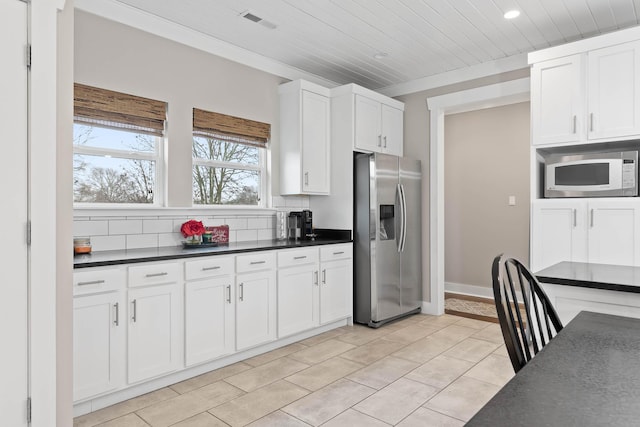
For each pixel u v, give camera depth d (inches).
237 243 139.3
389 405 93.7
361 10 116.7
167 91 125.0
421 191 178.9
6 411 59.9
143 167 123.9
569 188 117.8
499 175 206.1
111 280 91.7
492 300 203.8
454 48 144.1
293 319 135.0
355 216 161.5
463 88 166.4
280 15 119.8
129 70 116.4
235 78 143.6
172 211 127.0
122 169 119.3
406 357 124.2
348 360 122.0
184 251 112.3
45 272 64.0
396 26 126.7
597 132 112.7
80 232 108.3
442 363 119.1
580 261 113.0
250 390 101.7
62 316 67.4
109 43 112.6
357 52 147.4
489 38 135.6
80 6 106.4
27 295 62.2
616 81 110.1
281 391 101.1
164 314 101.3
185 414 90.0
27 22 62.3
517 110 200.5
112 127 114.5
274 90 157.1
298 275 137.0
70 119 69.0
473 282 215.0
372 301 155.9
